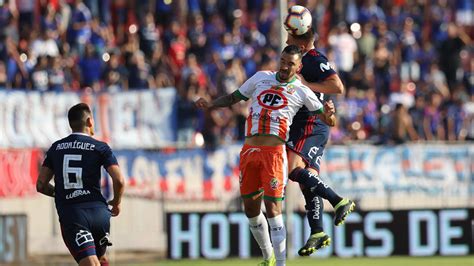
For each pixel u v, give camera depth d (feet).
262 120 120.37
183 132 229.45
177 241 206.80
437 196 227.20
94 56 244.63
